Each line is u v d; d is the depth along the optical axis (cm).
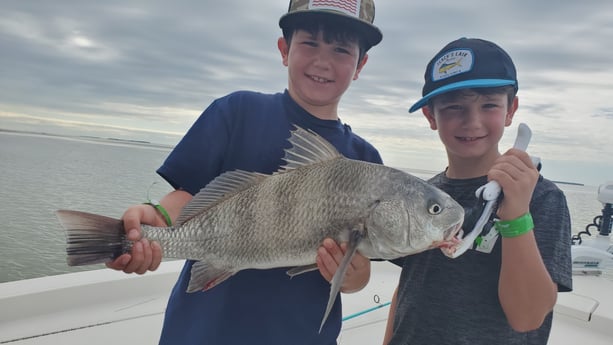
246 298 210
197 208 196
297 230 194
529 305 177
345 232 195
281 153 224
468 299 206
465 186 227
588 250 464
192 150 216
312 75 221
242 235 195
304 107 233
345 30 216
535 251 173
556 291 183
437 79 221
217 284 203
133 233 178
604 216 473
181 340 207
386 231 195
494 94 208
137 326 333
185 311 214
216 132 222
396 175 201
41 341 300
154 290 394
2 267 624
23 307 327
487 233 190
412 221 194
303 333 213
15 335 303
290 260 196
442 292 214
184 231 193
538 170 192
